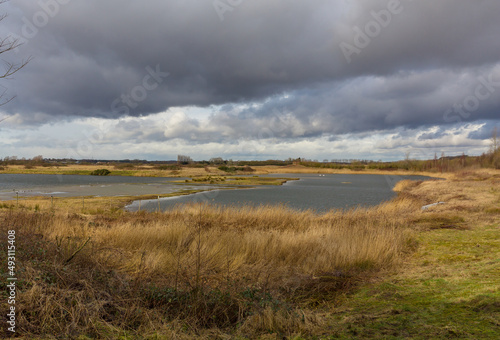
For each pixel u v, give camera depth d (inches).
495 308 138.6
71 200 1076.5
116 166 5068.9
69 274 171.3
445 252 302.0
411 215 575.5
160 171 4244.6
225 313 157.0
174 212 636.7
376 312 153.6
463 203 706.2
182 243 307.4
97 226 426.9
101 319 140.8
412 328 127.8
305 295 192.4
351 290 202.2
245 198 1277.1
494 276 196.4
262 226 488.7
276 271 234.2
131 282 186.9
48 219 417.1
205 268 229.0
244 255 271.0
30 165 4945.9
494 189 1006.4
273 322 144.3
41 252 207.8
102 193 1453.0
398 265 261.9
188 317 151.3
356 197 1341.0
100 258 219.1
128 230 347.9
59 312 140.0
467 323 127.2
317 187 2017.7
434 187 1323.8
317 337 128.9
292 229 475.8
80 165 5620.1
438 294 173.9
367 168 6107.3
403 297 177.2
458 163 3366.1
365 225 440.5
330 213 602.2
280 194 1466.5
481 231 401.1
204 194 1440.7
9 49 174.2
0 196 1242.0
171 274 217.3
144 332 134.6
